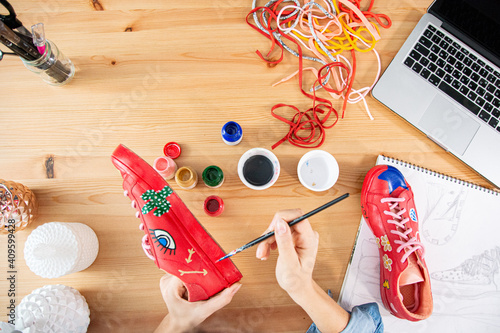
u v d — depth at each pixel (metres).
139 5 0.85
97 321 0.77
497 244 0.83
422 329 0.80
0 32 0.61
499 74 0.79
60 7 0.85
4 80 0.83
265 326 0.78
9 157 0.81
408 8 0.86
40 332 0.63
